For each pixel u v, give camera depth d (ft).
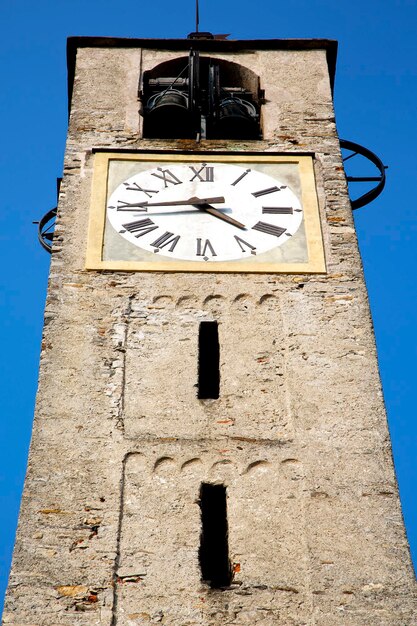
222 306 98.53
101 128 114.32
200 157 111.45
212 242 103.40
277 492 86.69
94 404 90.94
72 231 103.45
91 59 122.21
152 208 106.22
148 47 124.06
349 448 89.15
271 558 83.20
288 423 90.63
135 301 98.27
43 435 88.58
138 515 84.79
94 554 82.48
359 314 98.12
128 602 80.53
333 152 112.78
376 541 84.17
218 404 91.56
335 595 81.35
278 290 99.66
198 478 87.25
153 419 90.38
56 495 85.35
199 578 81.92
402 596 81.51
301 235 104.37
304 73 122.01
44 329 95.50
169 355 94.73
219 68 123.13
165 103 117.29
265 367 94.32
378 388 93.04
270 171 110.52
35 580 80.94
